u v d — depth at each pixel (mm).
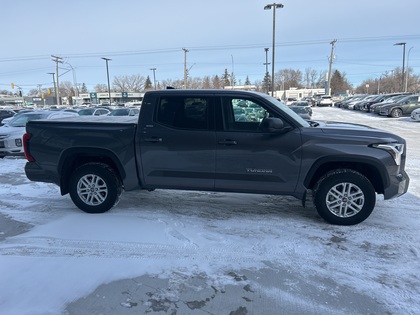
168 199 5844
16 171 8500
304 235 4316
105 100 94688
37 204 5656
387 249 3934
